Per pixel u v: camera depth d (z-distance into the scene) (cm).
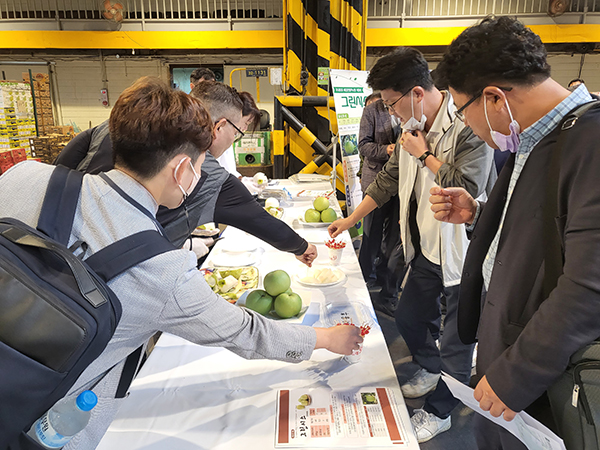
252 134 464
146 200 80
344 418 91
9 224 67
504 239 96
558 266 83
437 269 186
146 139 76
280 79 431
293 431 88
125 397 90
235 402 97
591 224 73
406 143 178
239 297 139
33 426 65
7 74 912
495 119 91
